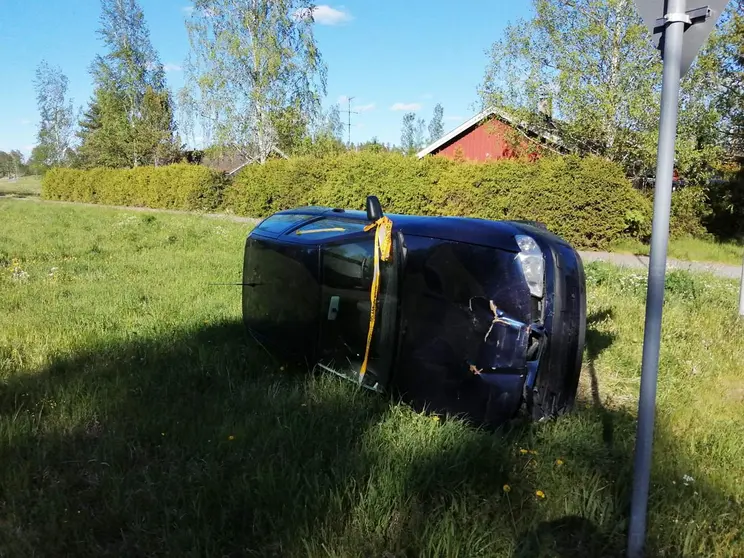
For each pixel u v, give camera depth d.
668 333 5.91
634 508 2.47
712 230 18.25
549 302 3.46
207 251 11.55
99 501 2.76
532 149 19.88
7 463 3.00
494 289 3.46
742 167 17.22
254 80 30.88
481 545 2.48
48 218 19.94
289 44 31.27
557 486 2.93
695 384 4.66
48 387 3.95
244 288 5.38
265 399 3.81
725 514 2.76
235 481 2.82
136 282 7.93
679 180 17.45
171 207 31.02
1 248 11.41
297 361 4.50
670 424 3.78
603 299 7.44
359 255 4.01
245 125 31.33
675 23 2.29
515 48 18.48
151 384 4.05
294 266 4.48
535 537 2.54
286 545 2.42
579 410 3.90
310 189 22.55
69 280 8.22
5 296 6.90
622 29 17.09
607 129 17.47
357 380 4.01
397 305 3.69
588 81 17.78
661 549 2.54
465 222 3.83
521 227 3.72
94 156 51.41
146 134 44.00
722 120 17.11
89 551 2.42
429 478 2.86
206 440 3.29
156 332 5.37
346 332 4.12
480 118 21.52
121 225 16.42
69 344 4.99
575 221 15.85
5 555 2.35
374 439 3.27
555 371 3.51
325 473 2.93
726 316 6.91
